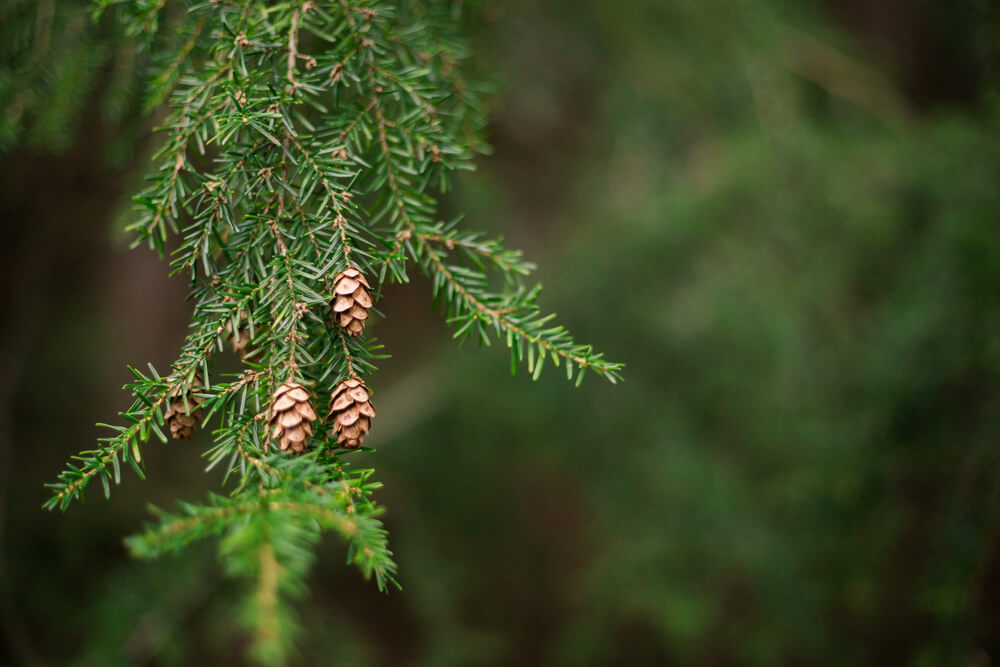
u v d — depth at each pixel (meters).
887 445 2.69
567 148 4.23
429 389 3.93
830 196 3.27
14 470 3.45
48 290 3.88
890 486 2.72
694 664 4.01
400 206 1.14
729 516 3.31
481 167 2.52
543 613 4.84
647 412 3.51
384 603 4.46
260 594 0.63
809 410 3.39
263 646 0.58
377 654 4.20
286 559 0.68
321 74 1.12
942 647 2.21
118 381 4.23
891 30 4.60
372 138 1.15
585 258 3.65
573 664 3.78
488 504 4.38
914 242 3.26
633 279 3.51
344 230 0.99
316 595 3.74
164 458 3.75
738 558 3.28
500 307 1.13
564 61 3.67
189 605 2.86
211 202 1.00
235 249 1.00
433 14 1.50
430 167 1.18
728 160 3.38
